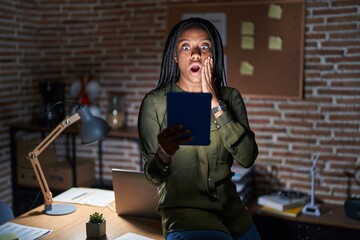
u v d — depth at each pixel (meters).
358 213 3.30
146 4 4.09
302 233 3.38
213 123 1.87
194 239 1.70
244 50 3.79
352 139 3.61
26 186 4.18
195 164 1.85
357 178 3.62
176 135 1.63
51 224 2.19
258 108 3.85
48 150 4.22
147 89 4.18
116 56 4.25
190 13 3.92
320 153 3.71
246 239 1.88
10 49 4.15
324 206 3.64
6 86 4.14
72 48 4.40
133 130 4.00
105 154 4.39
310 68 3.66
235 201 1.93
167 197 1.87
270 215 3.44
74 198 2.54
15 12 4.18
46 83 4.13
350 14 3.51
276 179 3.86
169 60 1.94
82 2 4.31
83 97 4.15
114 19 4.22
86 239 2.01
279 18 3.66
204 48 1.87
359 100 3.55
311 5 3.60
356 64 3.54
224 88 1.97
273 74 3.74
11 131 4.15
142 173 2.16
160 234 2.05
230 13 3.79
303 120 3.73
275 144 3.84
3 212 2.46
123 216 2.28
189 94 1.59
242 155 1.83
